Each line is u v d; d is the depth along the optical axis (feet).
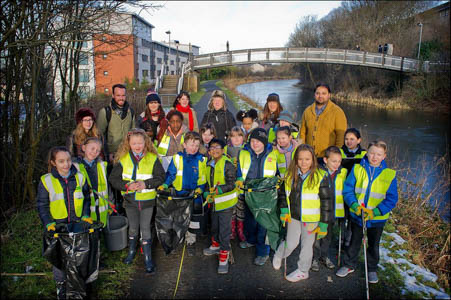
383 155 11.12
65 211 10.21
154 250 13.76
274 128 15.42
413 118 69.05
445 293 11.32
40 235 14.51
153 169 11.85
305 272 11.61
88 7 16.47
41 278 11.64
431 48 92.73
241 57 94.27
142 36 111.04
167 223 12.00
